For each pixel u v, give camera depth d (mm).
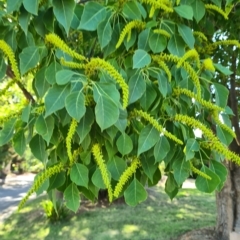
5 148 5164
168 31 471
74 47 517
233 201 1771
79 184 427
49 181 448
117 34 461
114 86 361
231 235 1715
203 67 482
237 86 1359
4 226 2957
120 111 404
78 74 374
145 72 447
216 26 808
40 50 415
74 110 344
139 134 445
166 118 459
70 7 385
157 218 2771
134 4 440
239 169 1753
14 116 459
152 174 460
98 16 433
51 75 398
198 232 2133
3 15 419
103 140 449
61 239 2484
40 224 2834
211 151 477
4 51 401
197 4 530
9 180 6551
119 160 454
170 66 490
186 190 3963
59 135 461
